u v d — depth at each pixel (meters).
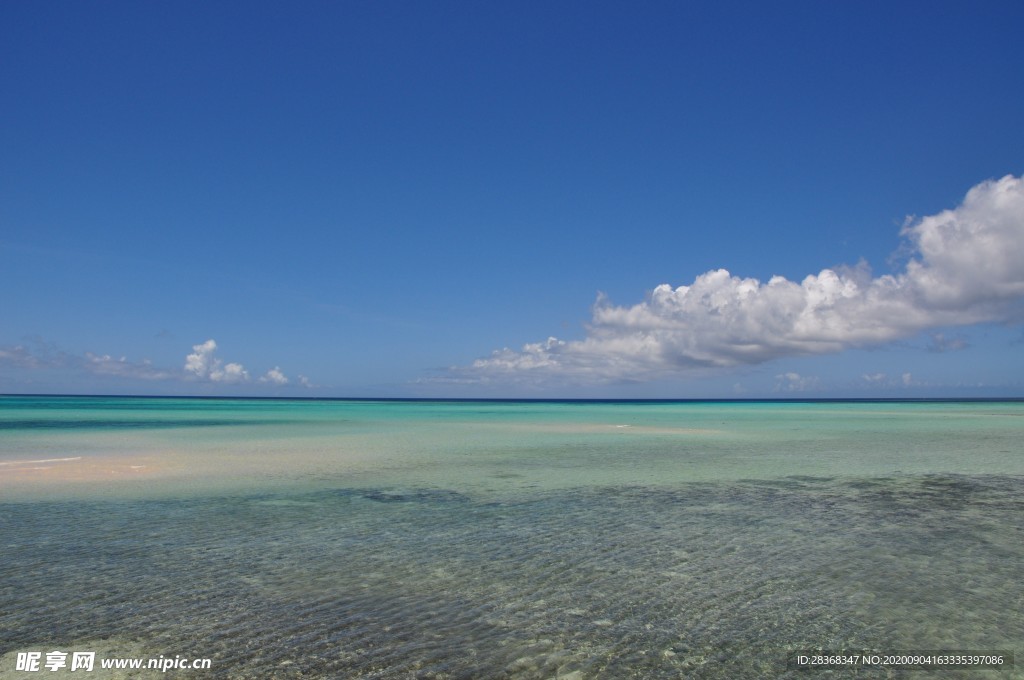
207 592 9.27
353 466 22.81
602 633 7.97
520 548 11.73
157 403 134.50
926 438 35.81
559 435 39.12
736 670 7.04
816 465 23.30
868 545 11.98
